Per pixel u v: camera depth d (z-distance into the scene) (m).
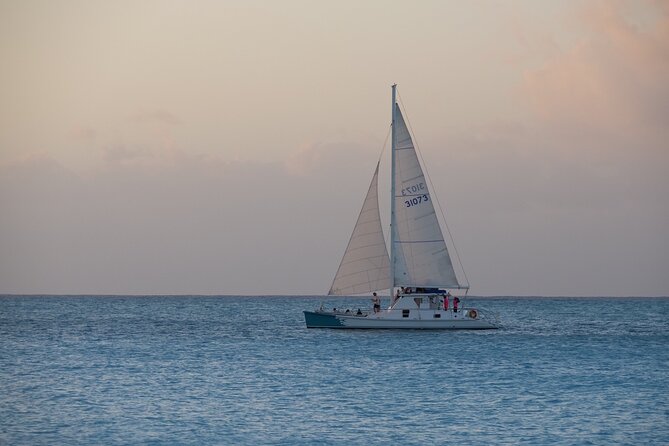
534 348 164.25
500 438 84.06
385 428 88.00
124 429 86.69
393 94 179.38
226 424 89.25
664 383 118.50
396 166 179.00
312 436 84.31
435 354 151.12
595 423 90.94
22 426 87.88
